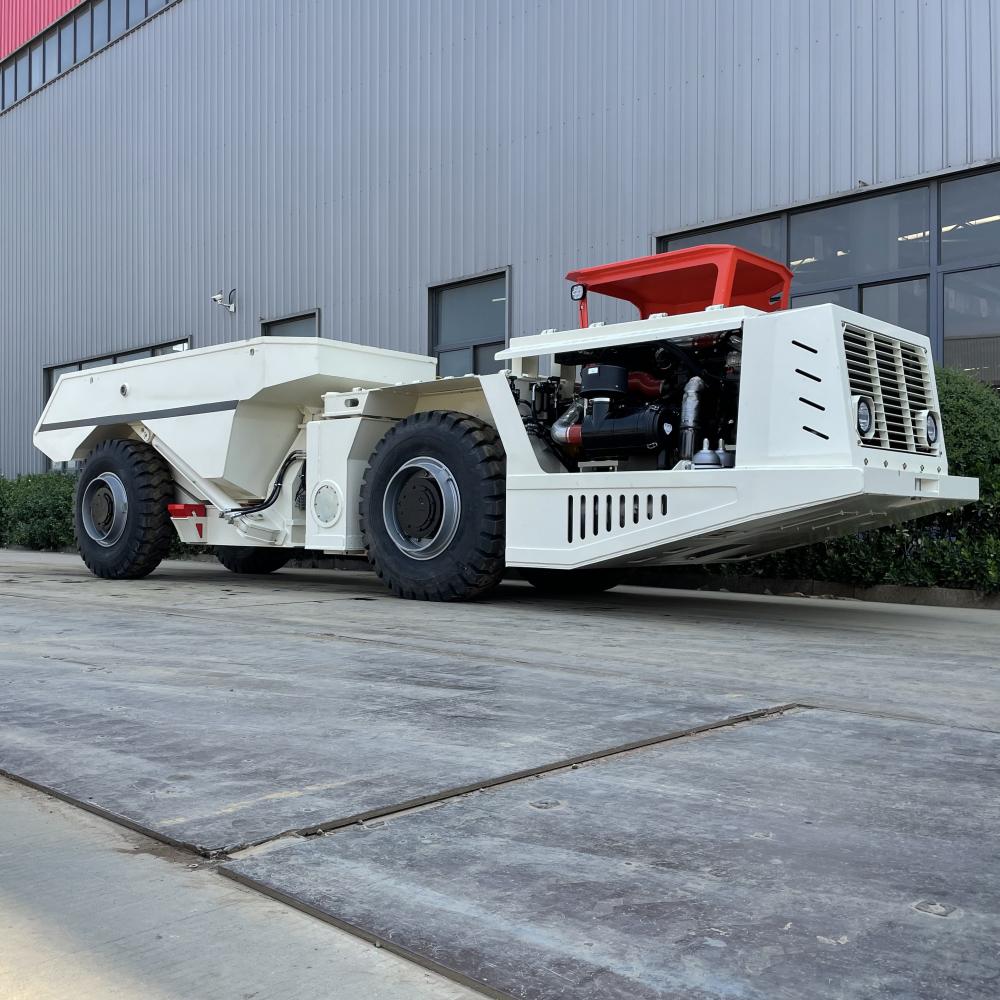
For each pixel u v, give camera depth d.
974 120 7.39
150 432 7.80
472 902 1.63
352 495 6.59
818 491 4.57
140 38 15.62
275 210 13.28
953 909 1.61
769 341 4.80
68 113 17.17
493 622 5.13
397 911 1.61
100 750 2.52
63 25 17.38
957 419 6.58
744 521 4.80
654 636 4.65
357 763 2.39
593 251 9.70
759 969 1.42
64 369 17.38
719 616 5.60
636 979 1.39
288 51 13.12
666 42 9.17
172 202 15.01
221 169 14.16
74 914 1.63
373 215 11.95
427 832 1.94
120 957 1.49
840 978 1.39
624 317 6.38
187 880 1.75
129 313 15.84
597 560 5.33
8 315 18.58
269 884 1.71
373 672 3.58
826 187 8.14
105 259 16.33
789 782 2.26
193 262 14.61
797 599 6.87
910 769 2.37
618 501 5.27
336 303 12.42
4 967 1.47
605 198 9.62
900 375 5.02
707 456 5.02
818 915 1.58
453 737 2.63
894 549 6.71
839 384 4.57
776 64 8.45
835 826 1.98
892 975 1.40
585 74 9.80
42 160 17.75
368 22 12.05
